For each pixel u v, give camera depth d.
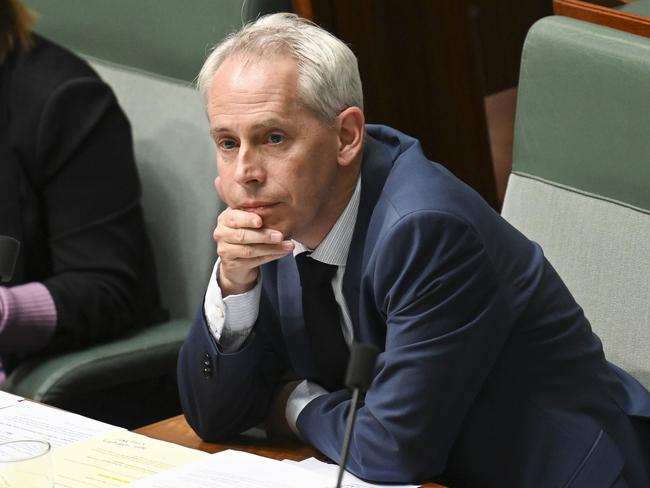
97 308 9.46
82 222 9.74
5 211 9.71
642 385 7.36
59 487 5.85
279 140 6.25
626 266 7.45
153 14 10.28
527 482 6.64
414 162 6.61
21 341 9.27
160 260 10.20
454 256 6.21
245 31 6.44
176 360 9.55
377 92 11.80
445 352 6.19
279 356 7.16
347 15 11.36
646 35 7.94
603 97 7.43
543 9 15.95
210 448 6.93
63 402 8.98
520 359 6.64
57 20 11.07
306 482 5.81
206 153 9.98
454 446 6.74
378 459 6.20
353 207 6.57
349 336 6.84
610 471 6.60
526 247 6.76
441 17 12.22
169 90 10.28
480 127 12.85
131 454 6.23
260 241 6.37
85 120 9.86
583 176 7.63
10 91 9.88
